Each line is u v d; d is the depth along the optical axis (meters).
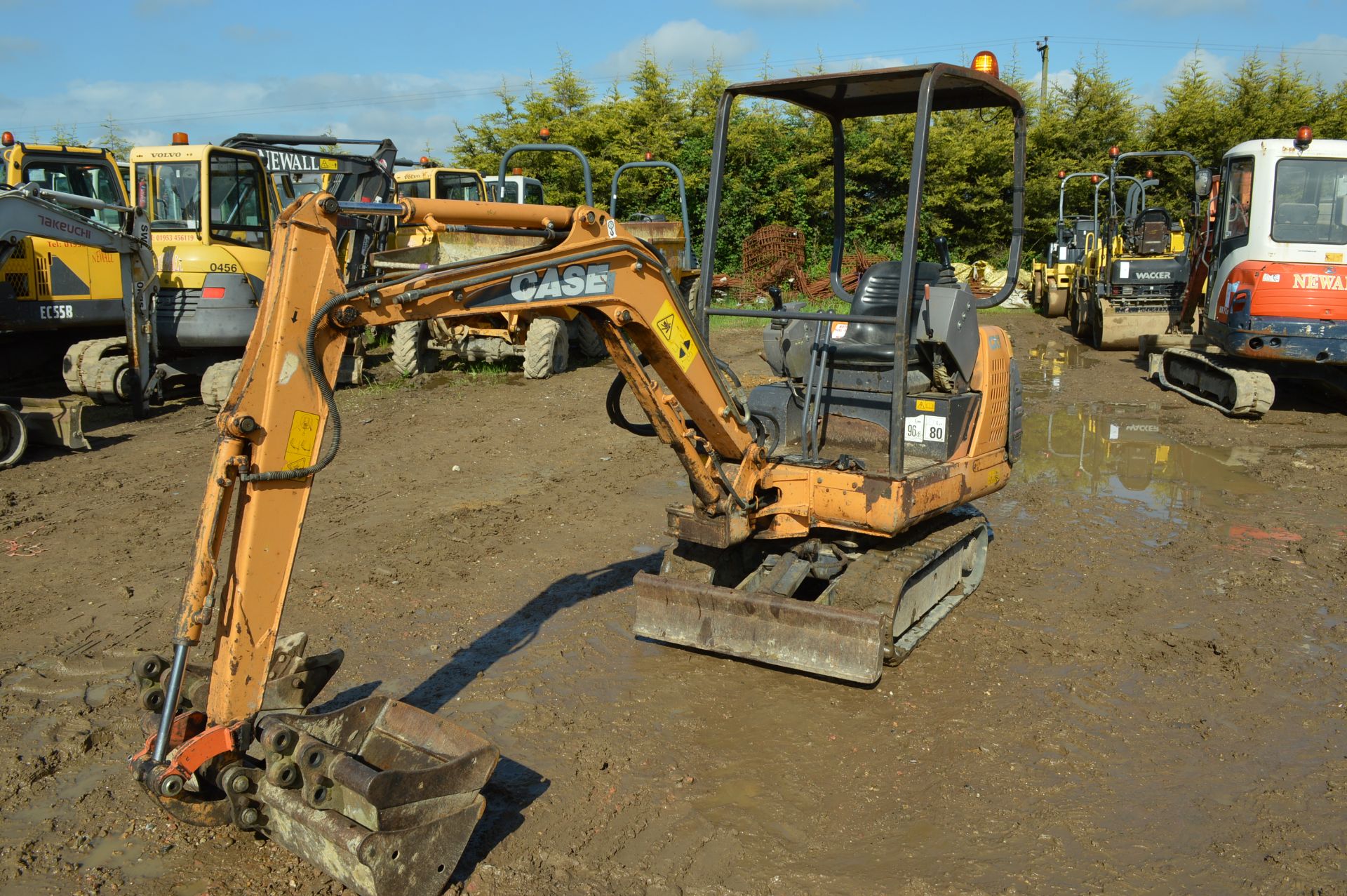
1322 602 5.71
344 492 8.02
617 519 7.36
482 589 5.97
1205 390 11.80
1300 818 3.64
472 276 3.44
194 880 3.31
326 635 5.29
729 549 5.16
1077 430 10.49
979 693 4.63
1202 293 12.58
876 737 4.24
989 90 4.98
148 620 5.49
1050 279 21.70
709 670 4.89
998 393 5.51
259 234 11.94
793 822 3.63
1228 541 6.81
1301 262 10.36
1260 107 28.19
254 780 3.17
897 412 4.55
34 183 9.60
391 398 11.93
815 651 4.52
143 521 7.27
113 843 3.53
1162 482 8.39
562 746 4.17
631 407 11.56
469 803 3.19
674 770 3.98
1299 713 4.44
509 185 16.80
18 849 3.48
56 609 5.63
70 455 9.25
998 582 6.07
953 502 5.11
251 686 3.11
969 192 26.14
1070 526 7.19
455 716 4.42
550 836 3.54
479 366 13.86
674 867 3.37
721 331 18.67
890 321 4.51
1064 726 4.32
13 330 11.42
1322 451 9.45
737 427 4.56
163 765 3.02
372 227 8.89
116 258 11.99
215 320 11.08
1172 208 28.06
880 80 4.59
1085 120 28.64
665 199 25.94
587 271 3.75
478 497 7.93
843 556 5.09
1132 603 5.72
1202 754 4.10
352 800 3.06
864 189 25.06
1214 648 5.11
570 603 5.75
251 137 12.28
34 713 4.47
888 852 3.45
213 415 11.12
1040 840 3.51
